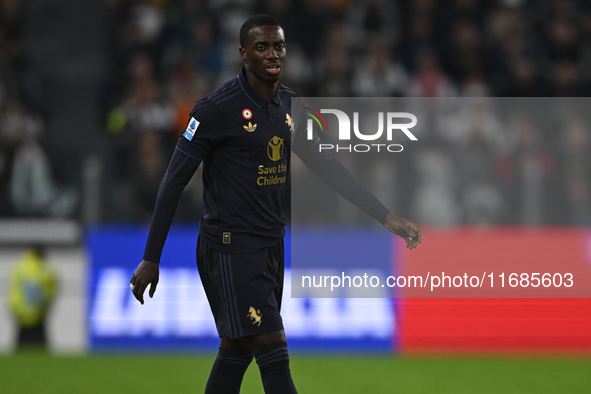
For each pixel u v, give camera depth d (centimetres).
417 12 3192
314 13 3172
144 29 3262
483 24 3212
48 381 1758
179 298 2173
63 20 3856
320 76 2969
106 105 3086
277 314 1025
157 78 3075
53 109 3497
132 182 2591
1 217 2620
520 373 1891
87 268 2192
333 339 2147
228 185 1016
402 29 3172
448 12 3203
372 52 2981
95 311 2178
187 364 1981
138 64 3062
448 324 2158
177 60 3069
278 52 989
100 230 2209
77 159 2745
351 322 2152
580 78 3098
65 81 3628
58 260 2500
